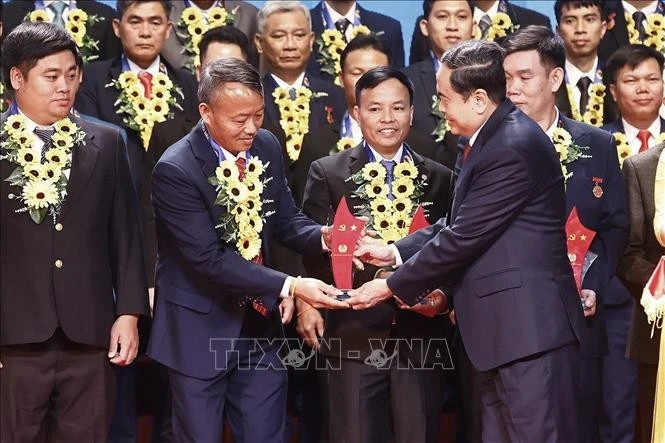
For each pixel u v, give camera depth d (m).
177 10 21.50
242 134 13.91
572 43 20.72
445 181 15.95
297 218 15.37
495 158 13.50
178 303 14.31
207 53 19.73
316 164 16.00
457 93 13.80
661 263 13.81
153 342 14.35
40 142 14.37
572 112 19.98
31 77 13.95
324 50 21.34
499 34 21.50
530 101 15.76
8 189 14.17
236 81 13.78
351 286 14.62
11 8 20.84
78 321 14.19
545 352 13.52
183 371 14.20
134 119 18.94
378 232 15.52
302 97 19.53
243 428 14.50
